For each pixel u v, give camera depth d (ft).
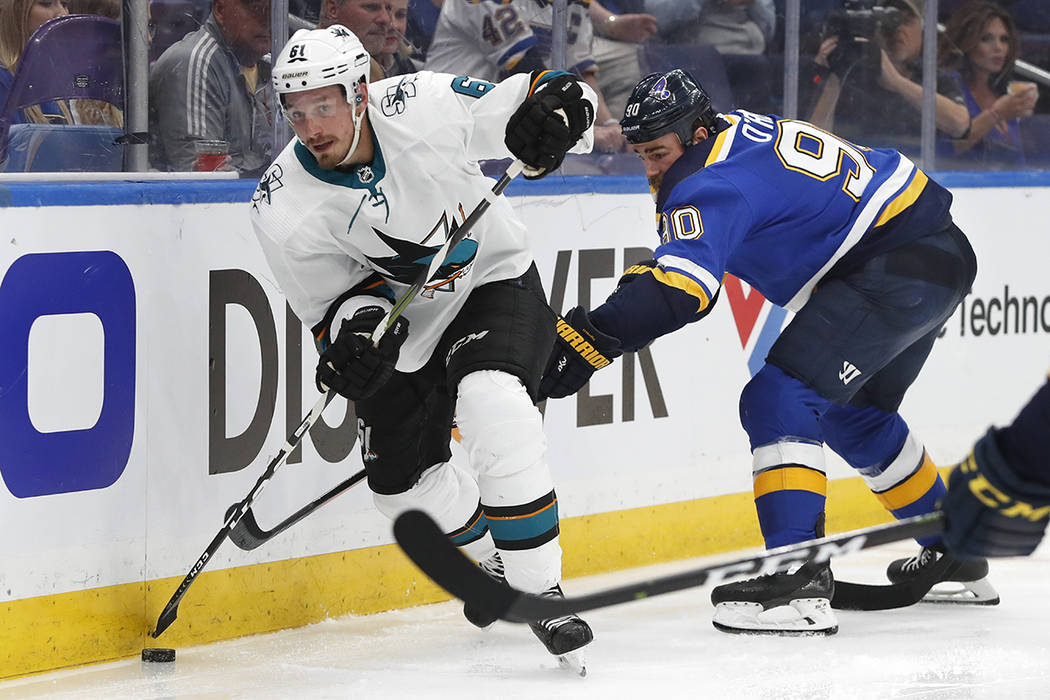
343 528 22.27
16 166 19.47
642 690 17.94
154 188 19.63
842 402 20.93
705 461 27.45
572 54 25.66
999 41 31.50
